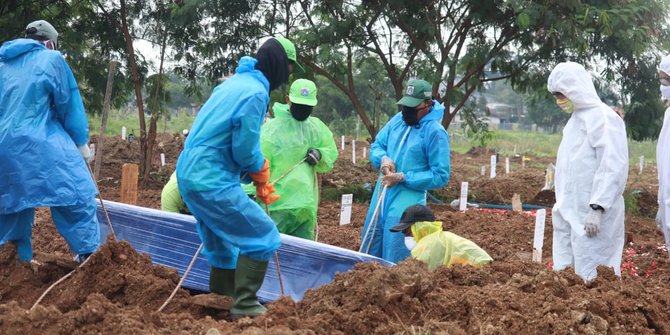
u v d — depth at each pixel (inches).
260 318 176.4
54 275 220.4
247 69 202.8
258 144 199.5
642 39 540.4
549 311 182.5
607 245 240.4
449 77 576.7
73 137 232.5
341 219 341.7
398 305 184.9
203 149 194.2
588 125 240.2
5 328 173.8
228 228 196.9
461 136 1828.2
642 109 616.1
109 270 208.5
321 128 307.4
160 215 257.1
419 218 259.0
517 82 629.3
